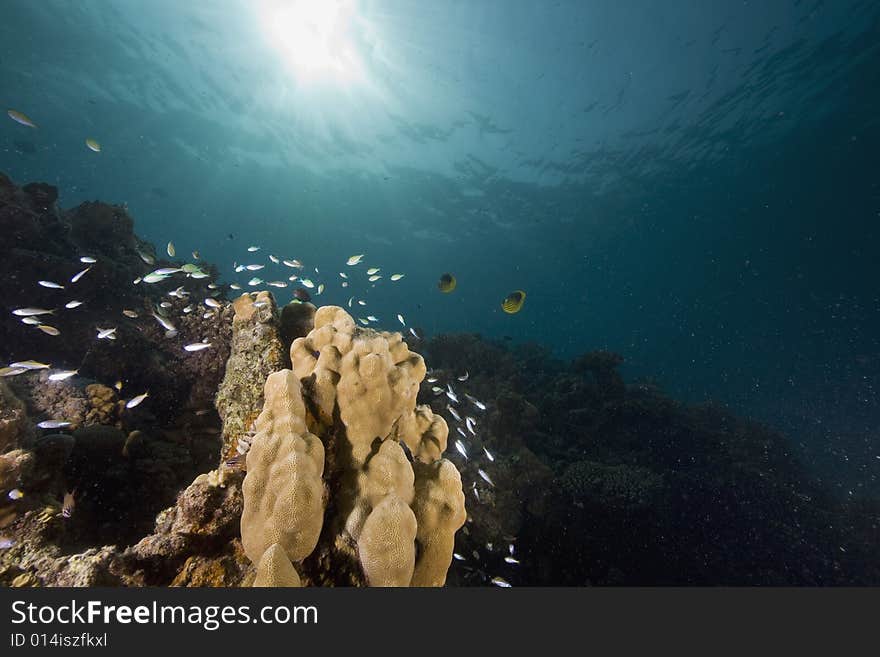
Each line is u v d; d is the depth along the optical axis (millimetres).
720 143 25922
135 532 4012
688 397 36594
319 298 53594
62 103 25297
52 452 3471
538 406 11234
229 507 2502
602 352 13312
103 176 33031
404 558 1865
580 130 25312
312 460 1989
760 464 11273
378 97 24422
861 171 27609
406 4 18719
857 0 16469
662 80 21359
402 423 3020
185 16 19812
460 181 31188
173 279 8508
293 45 21547
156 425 5457
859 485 15250
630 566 7113
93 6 19375
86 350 6086
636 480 8328
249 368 3436
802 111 22906
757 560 7738
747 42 18844
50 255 6480
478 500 6449
